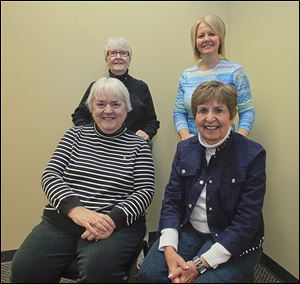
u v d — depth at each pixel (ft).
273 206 6.23
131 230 4.67
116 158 5.04
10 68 6.78
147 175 5.00
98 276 4.10
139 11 7.29
